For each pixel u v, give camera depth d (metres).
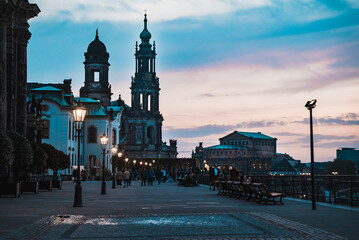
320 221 18.67
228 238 14.79
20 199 33.00
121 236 15.37
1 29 44.59
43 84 118.12
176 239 14.69
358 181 24.25
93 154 110.31
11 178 44.41
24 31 50.78
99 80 141.00
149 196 37.94
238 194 36.00
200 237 15.02
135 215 21.55
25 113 50.78
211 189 52.03
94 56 140.62
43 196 36.84
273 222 18.48
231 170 43.66
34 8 51.22
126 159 117.62
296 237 14.88
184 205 27.69
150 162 160.50
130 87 198.38
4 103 43.53
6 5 44.50
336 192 26.88
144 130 193.50
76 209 24.88
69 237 15.23
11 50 49.09
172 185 71.00
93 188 54.78
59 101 94.81
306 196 31.02
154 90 198.50
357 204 24.47
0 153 33.22
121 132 192.25
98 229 16.97
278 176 35.81
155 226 17.70
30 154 40.81
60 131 93.44
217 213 22.22
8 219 19.81
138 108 196.25
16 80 50.47
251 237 14.96
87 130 110.75
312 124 24.16
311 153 23.95
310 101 24.16
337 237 14.71
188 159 163.62
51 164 59.94
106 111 116.12
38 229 16.80
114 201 31.58
